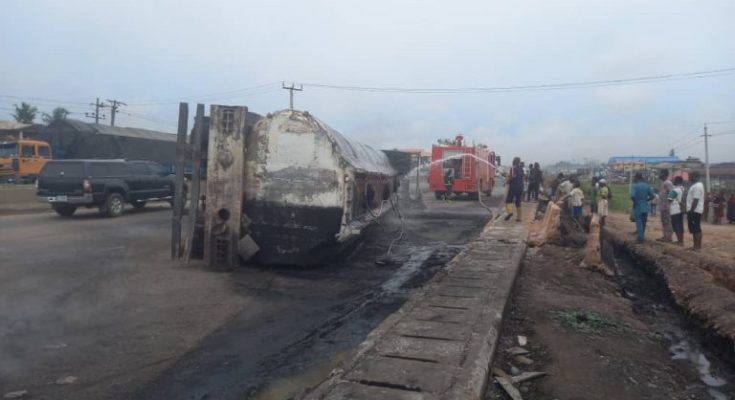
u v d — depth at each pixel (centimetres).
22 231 1395
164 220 1672
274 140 942
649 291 990
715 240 1489
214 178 938
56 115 4809
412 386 412
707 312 726
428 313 623
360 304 743
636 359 574
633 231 1652
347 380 425
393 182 1598
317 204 930
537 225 1515
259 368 504
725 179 4162
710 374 577
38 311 668
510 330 648
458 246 1277
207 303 723
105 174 1744
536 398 462
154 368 496
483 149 2692
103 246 1158
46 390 440
